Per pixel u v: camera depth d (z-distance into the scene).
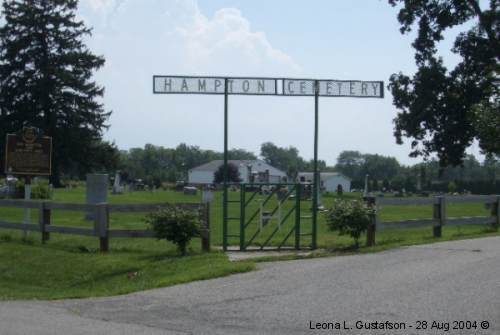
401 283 10.34
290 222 24.39
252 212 30.42
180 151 168.50
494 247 14.74
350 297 9.42
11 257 15.41
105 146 67.12
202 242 15.13
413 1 43.09
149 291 10.79
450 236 17.61
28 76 64.81
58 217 26.06
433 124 43.50
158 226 14.35
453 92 42.69
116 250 15.73
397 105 44.69
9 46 65.00
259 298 9.68
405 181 106.88
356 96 16.05
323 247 15.80
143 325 8.33
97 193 24.66
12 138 19.45
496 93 37.97
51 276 13.80
